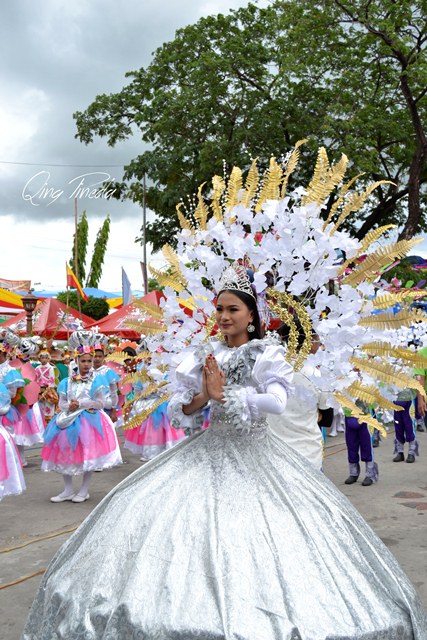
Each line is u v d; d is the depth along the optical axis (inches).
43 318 602.2
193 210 128.2
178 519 103.9
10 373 284.5
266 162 722.2
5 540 225.0
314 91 727.7
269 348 113.1
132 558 100.9
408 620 102.0
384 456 386.9
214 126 726.5
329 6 674.2
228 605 93.1
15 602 166.9
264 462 114.6
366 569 105.7
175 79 799.1
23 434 360.2
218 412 115.9
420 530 230.1
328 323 114.3
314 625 93.0
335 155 666.8
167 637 90.7
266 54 724.7
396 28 676.1
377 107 746.2
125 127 848.3
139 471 119.3
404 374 113.9
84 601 99.0
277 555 100.0
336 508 114.0
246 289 117.3
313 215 116.3
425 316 111.8
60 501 285.1
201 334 124.9
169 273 126.7
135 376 130.7
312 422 161.3
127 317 135.9
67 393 287.0
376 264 115.0
